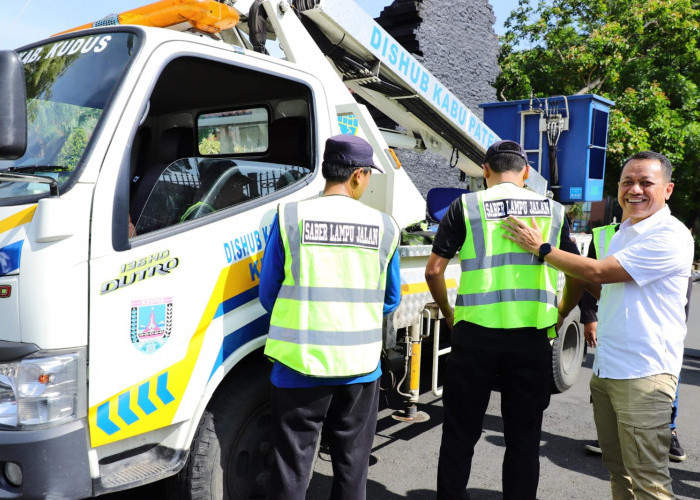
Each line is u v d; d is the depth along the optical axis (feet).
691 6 48.52
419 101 15.64
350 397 8.15
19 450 6.69
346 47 13.32
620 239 8.94
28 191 7.33
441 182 34.40
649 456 8.30
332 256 7.90
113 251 7.27
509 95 46.85
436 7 33.88
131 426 7.47
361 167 8.24
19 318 6.85
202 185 8.95
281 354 7.79
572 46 47.09
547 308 9.27
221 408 8.71
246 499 9.12
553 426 15.30
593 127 22.84
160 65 8.07
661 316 8.39
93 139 7.36
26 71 9.00
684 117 50.52
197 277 8.17
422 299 12.21
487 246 9.26
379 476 12.28
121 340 7.35
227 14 9.70
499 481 12.23
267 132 11.27
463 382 9.45
